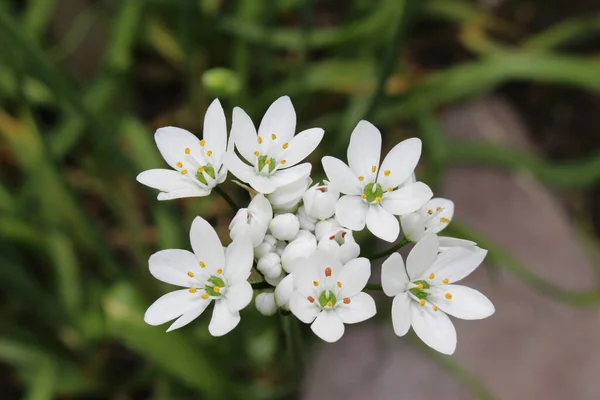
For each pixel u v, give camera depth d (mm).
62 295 270
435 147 290
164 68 340
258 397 274
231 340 266
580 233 310
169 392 270
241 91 283
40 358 268
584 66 292
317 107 330
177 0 281
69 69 316
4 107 306
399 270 176
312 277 174
